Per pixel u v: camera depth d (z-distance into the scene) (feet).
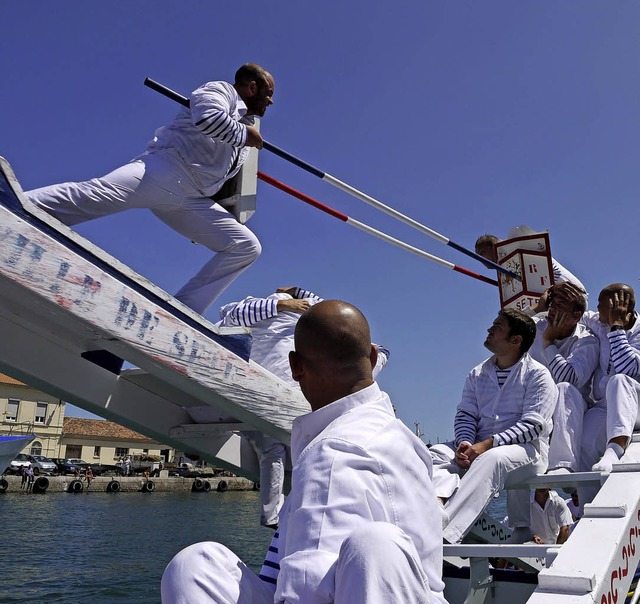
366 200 14.90
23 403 192.95
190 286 12.03
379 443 5.08
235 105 11.64
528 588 10.01
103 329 9.06
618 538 7.95
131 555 45.44
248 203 12.25
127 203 10.71
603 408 13.64
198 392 10.64
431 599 4.67
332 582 4.47
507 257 19.90
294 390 11.93
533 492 15.65
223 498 152.05
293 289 14.76
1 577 34.60
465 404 13.56
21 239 8.27
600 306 13.85
